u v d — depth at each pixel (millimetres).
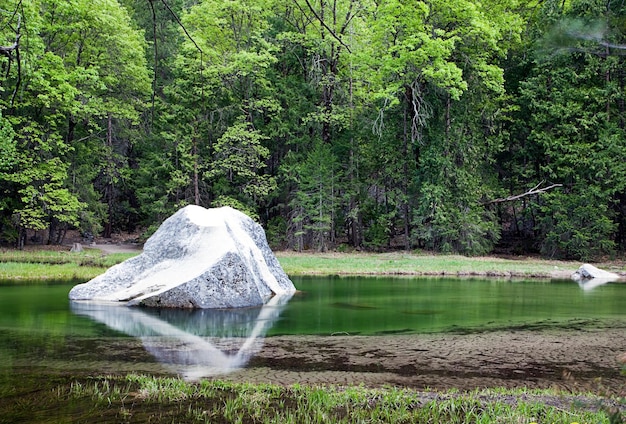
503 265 25484
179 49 34062
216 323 10688
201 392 5969
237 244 14227
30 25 24469
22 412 5293
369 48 33406
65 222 33625
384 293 15883
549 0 24766
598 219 30188
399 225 37375
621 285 18781
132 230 44781
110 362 7418
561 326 10516
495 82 32156
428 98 33781
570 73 32219
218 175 36938
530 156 34750
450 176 32156
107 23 31172
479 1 33281
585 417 5090
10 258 25047
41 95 27078
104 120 39125
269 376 6809
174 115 35125
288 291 15945
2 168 27594
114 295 13523
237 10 35656
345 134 36781
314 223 35281
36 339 8953
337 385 6438
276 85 37188
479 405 5551
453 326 10492
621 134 31391
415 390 6215
